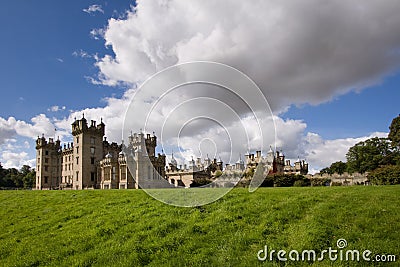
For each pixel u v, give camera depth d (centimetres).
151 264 912
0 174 9819
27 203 1828
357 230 1036
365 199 1379
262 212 1255
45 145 8425
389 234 1000
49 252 1056
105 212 1445
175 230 1123
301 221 1142
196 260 912
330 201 1357
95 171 7188
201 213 1289
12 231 1325
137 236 1094
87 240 1121
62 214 1498
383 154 7094
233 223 1156
